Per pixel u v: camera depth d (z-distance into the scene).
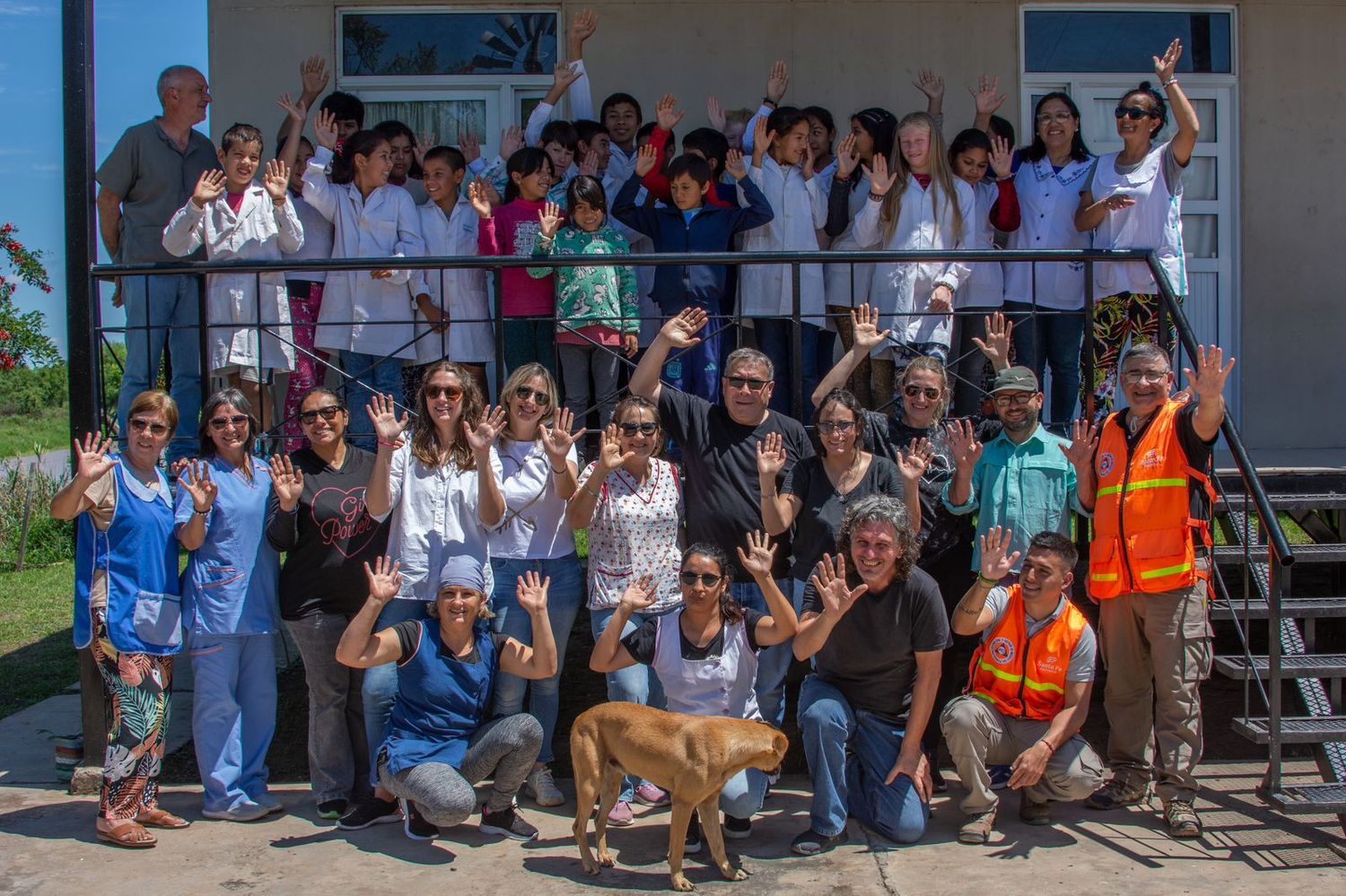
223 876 4.16
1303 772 5.07
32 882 4.12
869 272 6.16
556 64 7.39
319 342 5.82
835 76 7.51
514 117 7.65
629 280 5.84
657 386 4.86
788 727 5.94
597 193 5.72
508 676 4.62
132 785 4.48
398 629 4.43
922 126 5.77
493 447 4.86
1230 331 7.67
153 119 5.99
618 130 6.81
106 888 4.07
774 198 5.98
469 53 7.61
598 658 4.38
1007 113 7.58
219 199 5.53
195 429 5.82
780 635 4.34
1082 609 6.67
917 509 4.70
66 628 8.83
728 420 4.88
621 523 4.76
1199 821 4.51
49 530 12.07
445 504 4.76
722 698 4.39
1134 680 4.66
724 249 5.84
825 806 4.30
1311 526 6.49
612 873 4.16
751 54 7.50
